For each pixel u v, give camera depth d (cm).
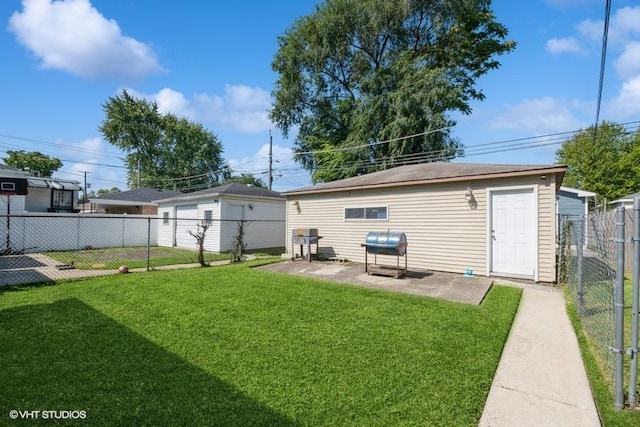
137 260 1123
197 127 3975
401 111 1862
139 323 430
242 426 221
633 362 252
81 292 598
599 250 426
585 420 236
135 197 2172
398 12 1992
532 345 370
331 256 1087
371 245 779
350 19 2141
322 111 2491
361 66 2264
